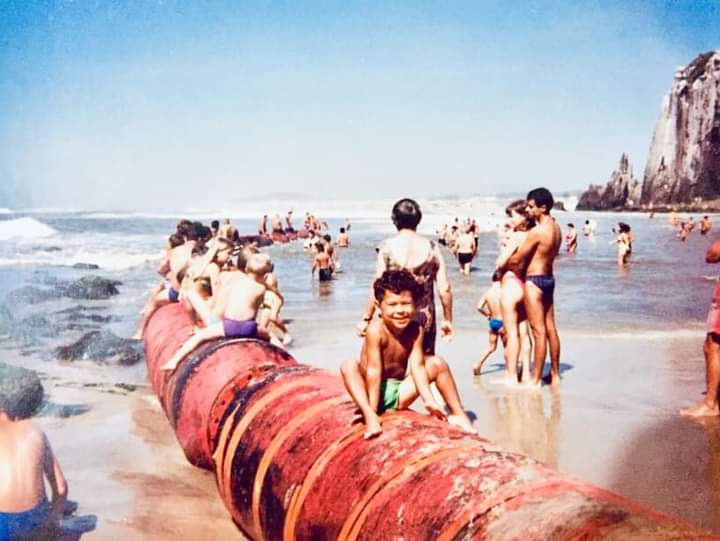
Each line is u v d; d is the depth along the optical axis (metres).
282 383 5.18
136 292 18.75
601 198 116.06
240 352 6.25
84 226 54.47
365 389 4.18
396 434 3.86
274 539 4.10
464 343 11.17
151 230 51.22
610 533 2.61
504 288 8.52
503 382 8.67
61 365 9.97
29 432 4.70
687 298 16.81
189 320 8.71
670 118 104.75
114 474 5.97
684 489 5.38
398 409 4.28
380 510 3.35
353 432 4.03
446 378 4.50
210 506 5.37
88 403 8.09
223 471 4.88
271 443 4.44
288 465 4.14
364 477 3.61
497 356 10.21
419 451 3.62
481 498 3.11
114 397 8.40
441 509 3.13
